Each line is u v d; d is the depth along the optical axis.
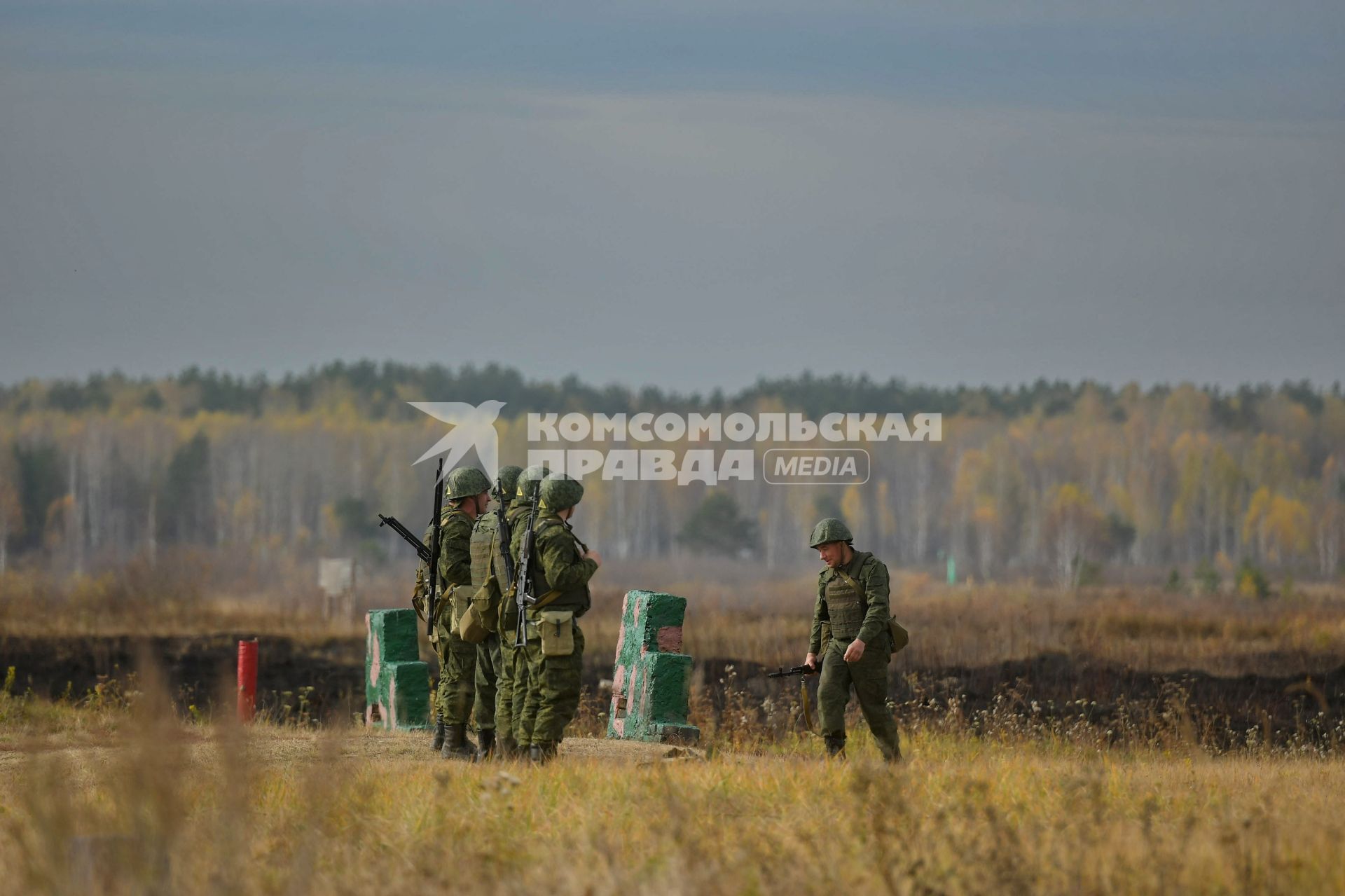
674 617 47.69
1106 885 21.23
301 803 28.38
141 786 22.59
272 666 94.31
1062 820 25.83
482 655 40.59
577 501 38.12
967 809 25.58
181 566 164.75
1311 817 26.56
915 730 55.81
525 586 37.62
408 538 44.06
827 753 40.16
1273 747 56.50
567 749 41.88
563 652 36.66
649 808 27.39
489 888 21.78
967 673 85.12
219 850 22.61
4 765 37.03
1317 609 152.00
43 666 92.88
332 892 21.72
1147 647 97.06
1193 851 22.92
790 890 21.11
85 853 21.38
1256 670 88.06
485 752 40.31
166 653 100.19
